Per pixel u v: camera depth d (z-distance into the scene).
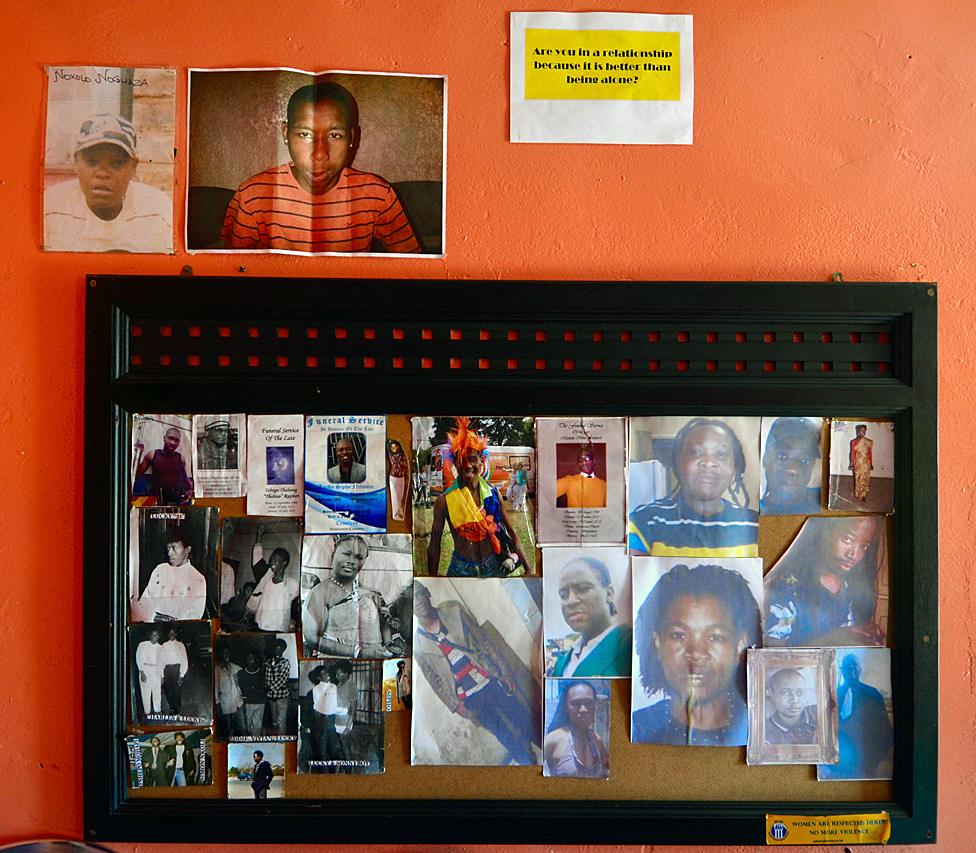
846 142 1.13
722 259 1.12
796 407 1.10
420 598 1.10
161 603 1.09
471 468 1.10
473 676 1.10
